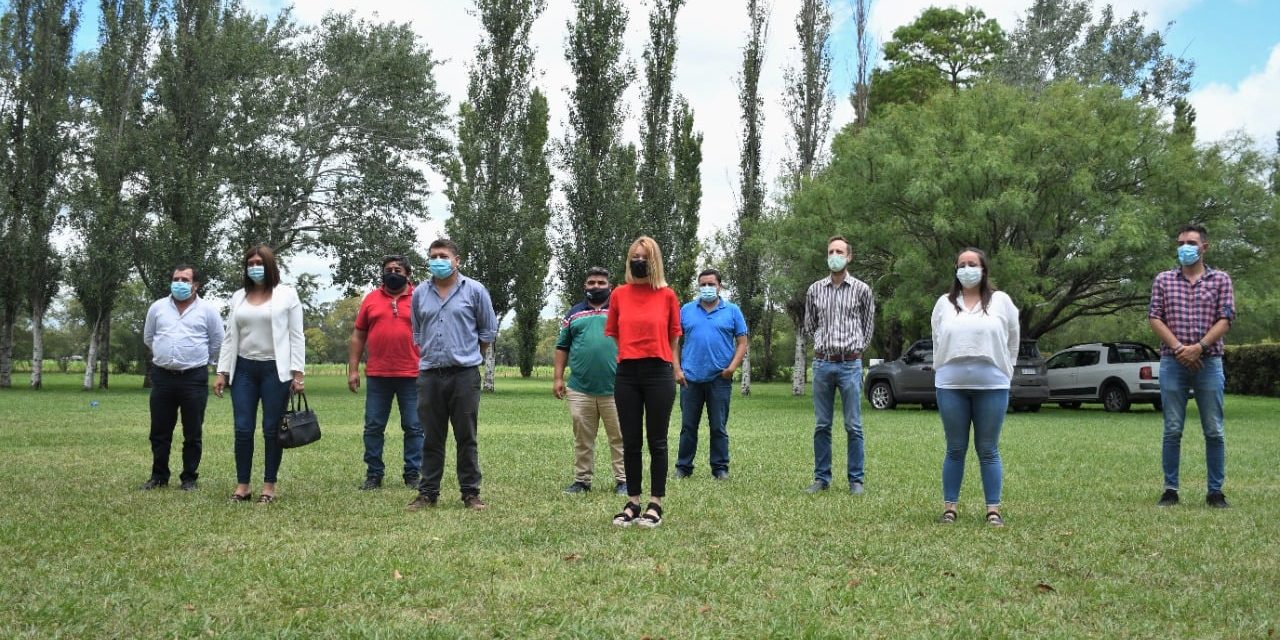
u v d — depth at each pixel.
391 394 8.98
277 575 5.04
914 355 25.33
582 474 8.70
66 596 4.58
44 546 5.78
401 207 36.22
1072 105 26.03
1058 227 25.97
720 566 5.36
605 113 32.25
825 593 4.76
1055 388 25.72
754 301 34.62
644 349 6.70
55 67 35.06
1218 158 24.78
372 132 36.09
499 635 4.06
